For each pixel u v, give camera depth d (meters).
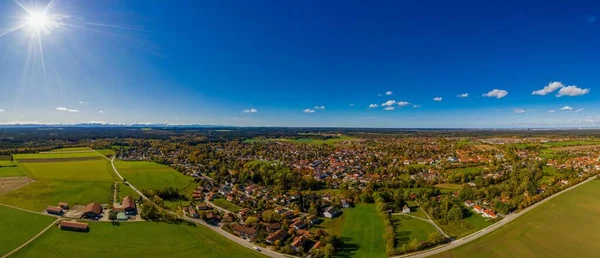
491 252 98.12
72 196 140.88
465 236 111.12
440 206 136.12
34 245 93.19
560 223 120.38
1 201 126.38
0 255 86.81
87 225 107.38
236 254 95.69
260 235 108.75
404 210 139.62
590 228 115.69
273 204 148.50
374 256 96.81
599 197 150.75
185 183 181.62
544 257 95.19
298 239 103.69
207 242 102.75
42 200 132.25
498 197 155.88
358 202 154.38
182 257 92.00
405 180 190.50
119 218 117.31
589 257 95.19
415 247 99.44
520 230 114.38
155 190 152.38
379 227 120.81
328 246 97.62
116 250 93.44
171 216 122.62
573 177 186.62
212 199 154.88
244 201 150.25
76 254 89.81
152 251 94.25
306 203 144.75
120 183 169.50
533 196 148.38
